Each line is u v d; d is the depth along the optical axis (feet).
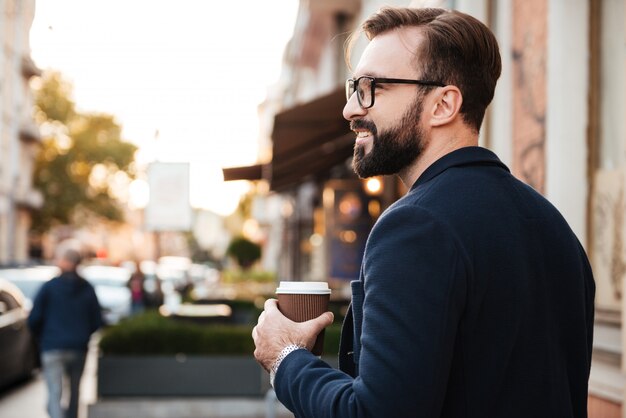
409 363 5.06
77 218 167.94
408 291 5.23
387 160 6.17
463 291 5.34
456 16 6.17
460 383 5.45
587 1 18.69
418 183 6.00
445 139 6.09
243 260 151.74
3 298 38.19
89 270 72.13
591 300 6.61
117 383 29.40
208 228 109.50
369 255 5.56
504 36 23.67
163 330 30.07
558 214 6.24
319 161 37.14
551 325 5.87
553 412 5.70
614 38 17.84
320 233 59.82
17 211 150.71
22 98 148.97
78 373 25.71
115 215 168.04
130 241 249.75
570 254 6.08
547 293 5.87
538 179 20.13
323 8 61.11
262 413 29.58
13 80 141.08
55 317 25.49
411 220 5.46
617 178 17.30
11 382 39.04
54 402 25.16
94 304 26.13
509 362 5.57
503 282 5.54
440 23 6.10
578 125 18.65
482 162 6.01
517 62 21.90
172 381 29.53
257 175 38.55
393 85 6.11
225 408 29.48
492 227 5.61
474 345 5.47
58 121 160.76
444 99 6.06
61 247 26.22
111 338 29.96
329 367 5.90
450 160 5.96
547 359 5.74
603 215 17.92
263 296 59.36
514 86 22.11
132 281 71.67
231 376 29.73
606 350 16.72
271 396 25.04
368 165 6.25
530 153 20.75
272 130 31.32
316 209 61.67
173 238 231.91
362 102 6.22
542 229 5.95
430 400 5.08
